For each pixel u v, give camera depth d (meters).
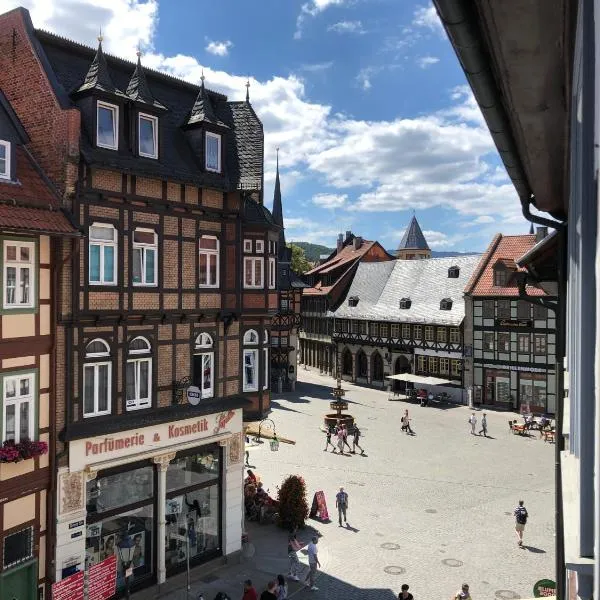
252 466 28.59
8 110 13.85
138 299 16.14
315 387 54.06
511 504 24.03
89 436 14.73
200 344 18.09
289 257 53.84
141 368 16.47
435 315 48.78
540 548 19.84
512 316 43.66
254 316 19.86
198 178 17.52
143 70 18.36
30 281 13.86
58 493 14.29
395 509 23.39
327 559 19.00
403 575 17.92
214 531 18.48
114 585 14.45
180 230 17.25
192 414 17.33
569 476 5.05
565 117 5.79
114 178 15.53
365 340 55.16
